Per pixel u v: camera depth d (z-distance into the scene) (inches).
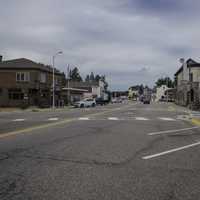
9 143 487.5
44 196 235.3
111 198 231.1
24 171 309.7
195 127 781.9
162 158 377.1
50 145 467.2
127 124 839.7
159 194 241.6
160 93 6934.1
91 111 1658.5
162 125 828.6
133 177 289.3
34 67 2375.7
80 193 241.9
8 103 2383.1
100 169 318.7
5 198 231.6
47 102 2571.4
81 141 509.7
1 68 2381.9
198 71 2871.6
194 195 240.2
